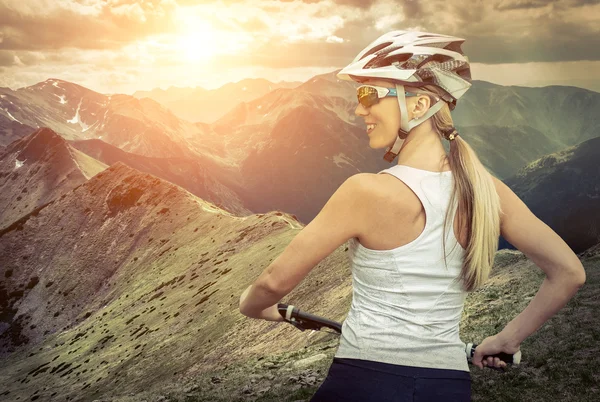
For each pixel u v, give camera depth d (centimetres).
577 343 946
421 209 212
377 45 233
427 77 218
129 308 12350
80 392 7706
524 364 932
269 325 5362
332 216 215
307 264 213
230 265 10944
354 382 213
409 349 210
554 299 219
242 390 1327
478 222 211
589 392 762
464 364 219
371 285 218
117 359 8619
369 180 216
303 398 1134
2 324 16425
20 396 9250
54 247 18975
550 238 221
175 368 6041
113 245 17938
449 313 215
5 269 18562
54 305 16562
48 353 11938
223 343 5728
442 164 221
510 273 1889
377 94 223
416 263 211
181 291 11106
